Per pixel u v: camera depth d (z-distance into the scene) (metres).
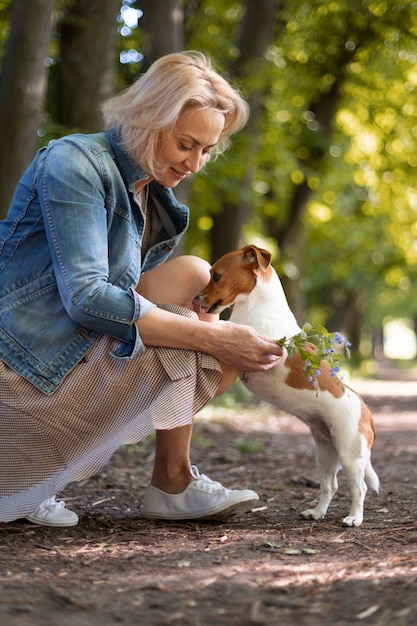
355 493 4.30
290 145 19.19
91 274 3.66
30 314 3.76
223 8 16.58
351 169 23.08
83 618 2.68
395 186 24.20
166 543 3.76
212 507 4.20
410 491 5.80
